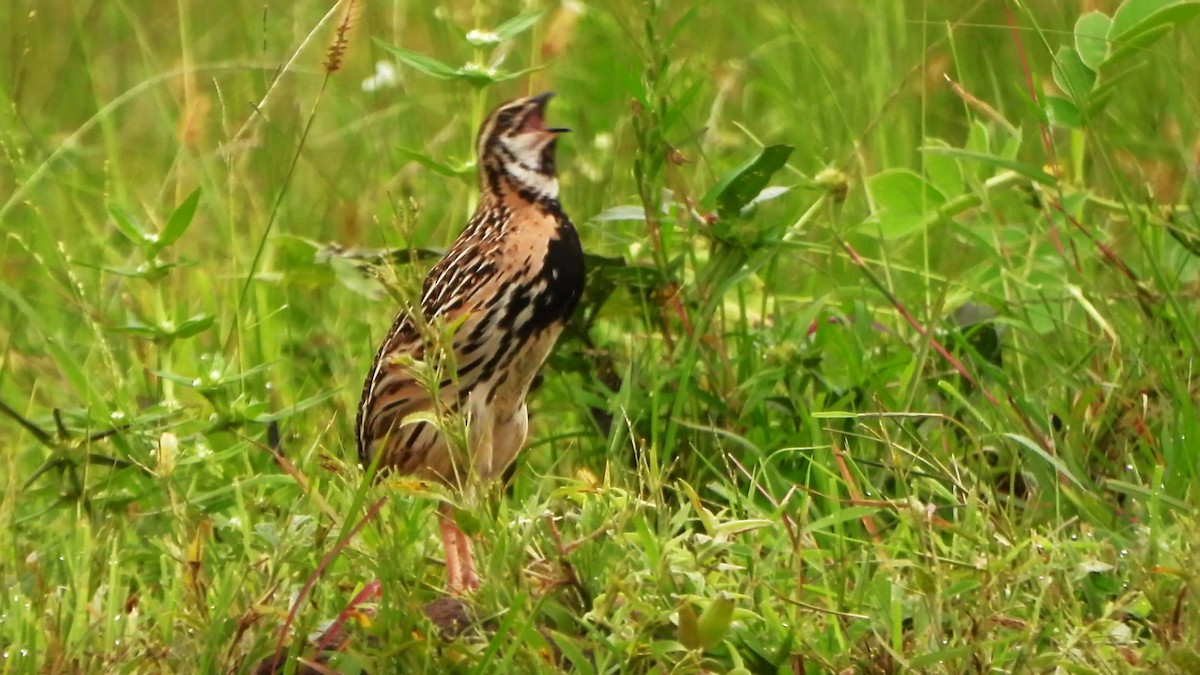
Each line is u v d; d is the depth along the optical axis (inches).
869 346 426.9
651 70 411.8
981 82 581.0
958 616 283.7
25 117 600.7
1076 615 279.9
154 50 644.7
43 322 490.6
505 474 412.5
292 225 548.7
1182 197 473.7
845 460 360.5
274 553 308.5
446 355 300.0
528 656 279.0
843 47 624.4
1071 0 575.5
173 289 508.4
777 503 349.4
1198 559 281.9
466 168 416.2
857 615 285.7
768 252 408.5
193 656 299.1
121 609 331.3
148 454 380.2
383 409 362.6
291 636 293.0
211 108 603.8
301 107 590.2
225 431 402.6
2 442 443.8
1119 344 398.0
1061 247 422.0
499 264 357.1
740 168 401.4
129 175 585.3
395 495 324.5
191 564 304.7
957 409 395.5
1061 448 373.4
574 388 426.3
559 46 561.0
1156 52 482.3
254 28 646.5
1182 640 275.3
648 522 333.1
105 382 457.1
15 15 631.2
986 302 434.3
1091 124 420.2
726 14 643.5
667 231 436.5
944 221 451.2
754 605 296.0
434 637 277.7
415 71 608.7
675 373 401.1
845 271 494.6
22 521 379.2
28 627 308.2
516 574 290.5
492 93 593.3
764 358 410.3
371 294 442.0
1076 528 343.0
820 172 457.7
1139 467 370.9
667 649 268.1
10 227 560.7
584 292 413.7
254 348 468.1
